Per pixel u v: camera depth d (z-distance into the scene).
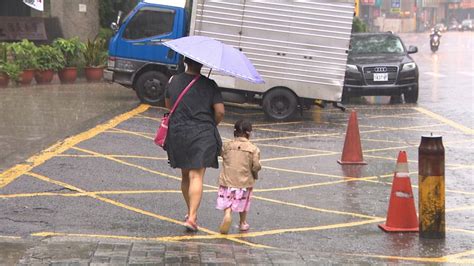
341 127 15.23
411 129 15.17
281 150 12.59
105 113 15.24
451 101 19.66
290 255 6.75
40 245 6.63
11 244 6.64
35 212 8.01
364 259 6.80
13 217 7.76
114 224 7.75
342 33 15.59
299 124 15.50
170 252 6.59
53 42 21.94
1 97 17.66
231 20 15.64
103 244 6.76
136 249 6.64
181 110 7.40
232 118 16.06
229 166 7.60
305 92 15.80
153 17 16.62
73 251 6.45
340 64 15.71
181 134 7.35
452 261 6.91
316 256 6.79
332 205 9.09
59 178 9.56
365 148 13.09
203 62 7.12
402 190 7.98
